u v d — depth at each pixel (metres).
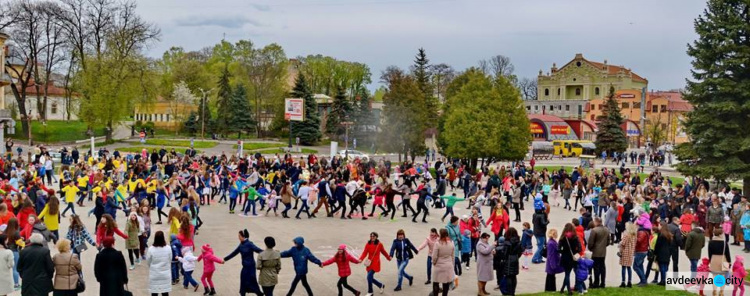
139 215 18.58
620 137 88.69
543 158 85.69
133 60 73.69
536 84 167.38
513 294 15.48
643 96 114.62
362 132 85.94
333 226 26.06
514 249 15.35
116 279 11.99
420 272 18.45
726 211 29.27
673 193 31.39
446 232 14.84
